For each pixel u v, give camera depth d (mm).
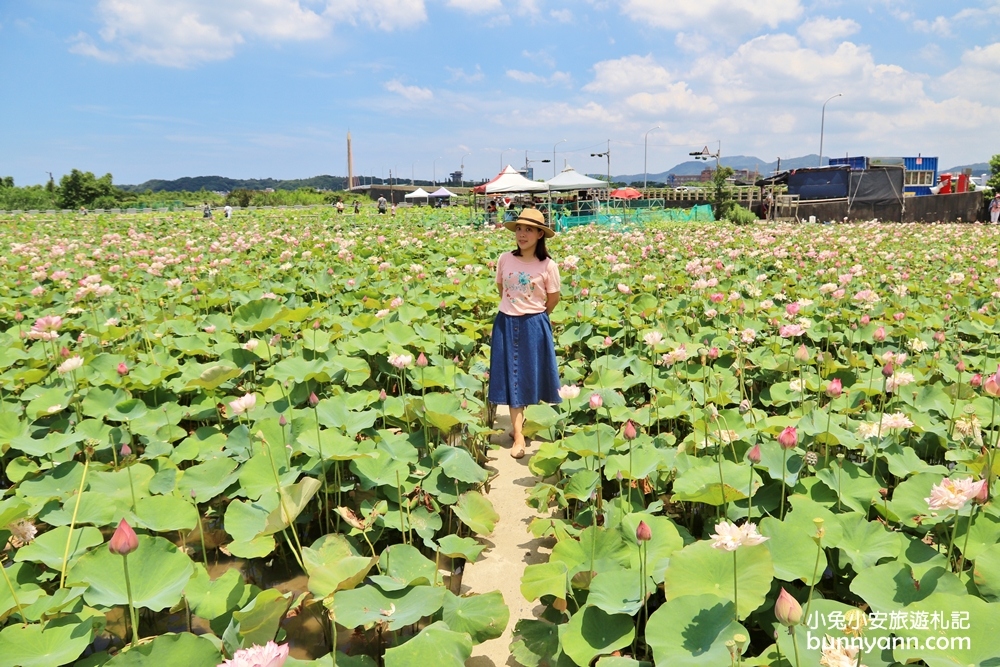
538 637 2316
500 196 28234
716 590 2127
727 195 32188
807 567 2285
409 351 5539
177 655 1902
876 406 4168
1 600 2244
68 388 4422
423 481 3270
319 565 2287
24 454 3783
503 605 2299
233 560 3119
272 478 3137
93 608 2264
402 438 3559
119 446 3785
